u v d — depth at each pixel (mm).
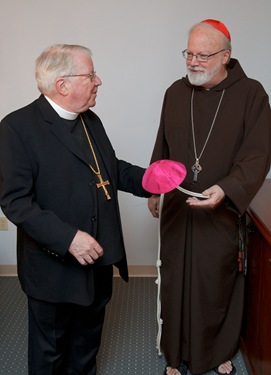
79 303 1565
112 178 1674
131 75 2820
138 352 2279
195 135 1899
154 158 2070
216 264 1911
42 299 1572
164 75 2811
